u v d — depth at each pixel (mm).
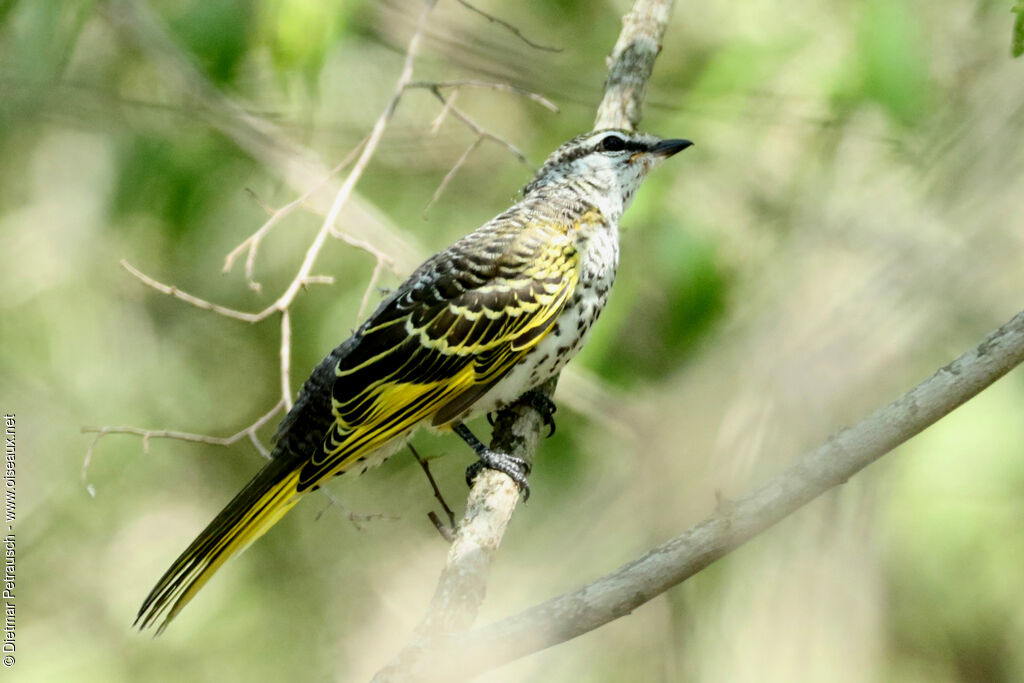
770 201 12102
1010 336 6559
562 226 9508
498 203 13695
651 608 9969
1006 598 12781
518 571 11797
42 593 14703
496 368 9125
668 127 12766
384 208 13500
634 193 10141
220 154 12836
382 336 9047
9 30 11641
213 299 14453
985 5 11844
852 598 9938
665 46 13617
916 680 12625
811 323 9562
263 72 12875
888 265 9680
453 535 8023
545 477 12367
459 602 7473
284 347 8734
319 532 14688
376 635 14070
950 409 6559
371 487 14641
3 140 14438
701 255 11172
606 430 12336
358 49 13938
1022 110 10062
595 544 9805
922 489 12680
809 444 8805
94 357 14984
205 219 13305
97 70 13266
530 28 14422
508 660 6281
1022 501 12641
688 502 9305
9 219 15141
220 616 14344
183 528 15117
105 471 14820
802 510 10070
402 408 8961
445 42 13172
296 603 14438
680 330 11039
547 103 9867
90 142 15070
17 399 14727
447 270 9227
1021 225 9680
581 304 9477
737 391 9516
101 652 14414
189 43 11094
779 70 11812
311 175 11641
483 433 13906
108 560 14945
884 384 9117
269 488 8648
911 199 10273
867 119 12023
